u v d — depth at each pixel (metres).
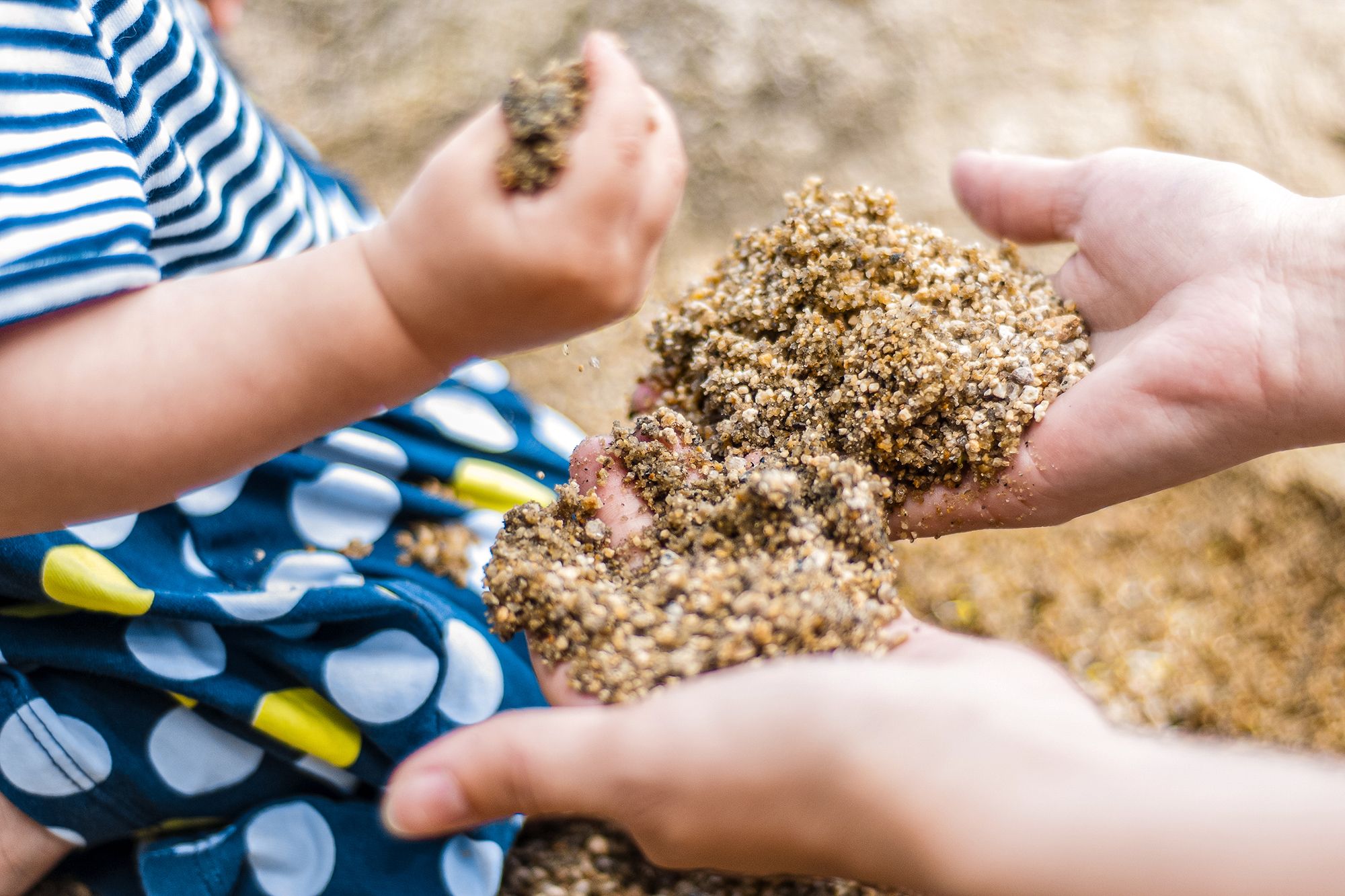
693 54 0.78
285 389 0.38
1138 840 0.33
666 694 0.38
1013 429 0.45
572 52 0.79
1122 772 0.34
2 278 0.36
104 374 0.37
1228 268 0.45
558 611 0.40
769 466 0.43
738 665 0.39
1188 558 0.64
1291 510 0.63
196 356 0.37
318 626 0.45
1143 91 0.78
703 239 0.77
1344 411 0.44
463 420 0.54
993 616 0.63
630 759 0.37
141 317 0.37
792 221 0.47
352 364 0.38
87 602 0.43
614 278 0.37
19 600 0.44
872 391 0.44
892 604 0.41
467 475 0.52
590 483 0.44
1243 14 0.80
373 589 0.45
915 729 0.35
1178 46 0.79
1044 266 0.73
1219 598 0.63
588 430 0.71
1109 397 0.45
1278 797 0.33
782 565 0.41
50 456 0.37
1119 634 0.62
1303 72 0.78
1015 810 0.34
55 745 0.43
